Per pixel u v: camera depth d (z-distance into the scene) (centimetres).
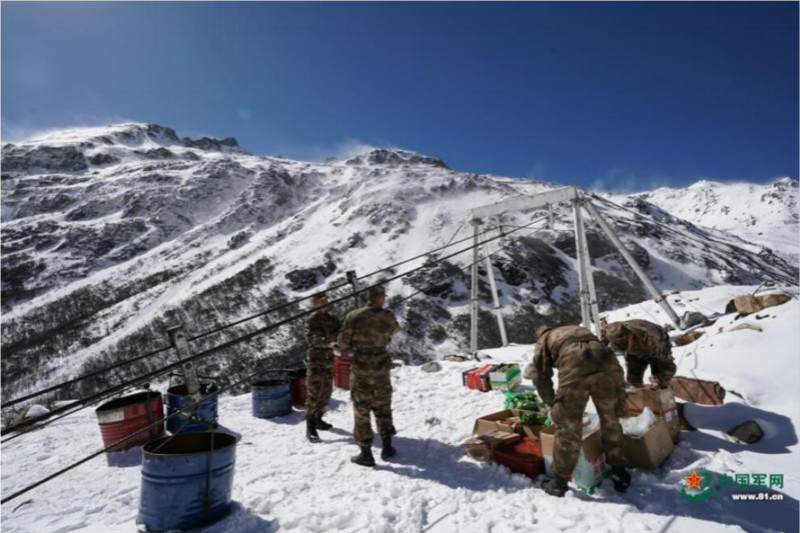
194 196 13475
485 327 5941
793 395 502
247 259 8800
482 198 11012
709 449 446
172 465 331
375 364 471
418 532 323
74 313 7381
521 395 587
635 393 456
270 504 374
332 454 500
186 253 10000
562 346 389
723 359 629
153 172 15412
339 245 8725
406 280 6894
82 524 354
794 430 443
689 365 650
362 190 11912
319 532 331
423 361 5334
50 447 563
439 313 6194
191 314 6575
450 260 7425
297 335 5581
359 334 475
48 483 443
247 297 6962
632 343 480
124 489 425
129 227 11400
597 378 363
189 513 331
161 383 4484
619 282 7306
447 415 632
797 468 388
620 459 362
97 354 5862
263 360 5038
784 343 600
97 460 508
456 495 377
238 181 14850
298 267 7788
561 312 6391
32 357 6081
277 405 669
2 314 7769
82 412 744
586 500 353
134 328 6412
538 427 483
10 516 372
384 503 370
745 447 441
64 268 9444
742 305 835
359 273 7488
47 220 12162
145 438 546
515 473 417
